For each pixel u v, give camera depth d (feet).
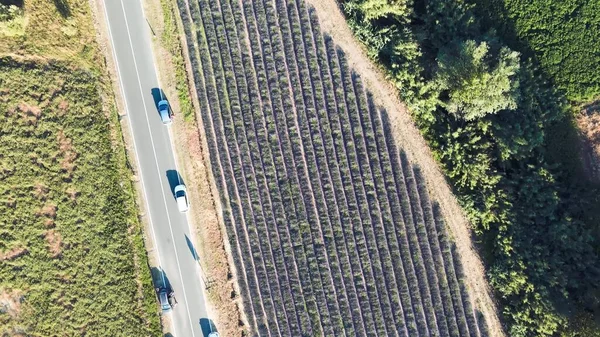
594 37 103.19
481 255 102.37
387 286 106.42
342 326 107.34
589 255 97.60
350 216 107.45
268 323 109.19
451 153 100.94
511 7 105.60
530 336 97.55
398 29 104.63
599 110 104.53
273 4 108.99
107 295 107.24
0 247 102.01
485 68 94.73
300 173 108.58
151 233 109.40
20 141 104.68
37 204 104.83
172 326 108.99
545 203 99.50
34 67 106.42
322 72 107.96
